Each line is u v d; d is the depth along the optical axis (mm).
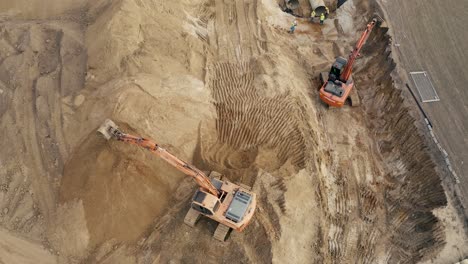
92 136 19156
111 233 18438
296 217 19000
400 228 19875
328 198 20609
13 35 23688
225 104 22703
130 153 18922
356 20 28328
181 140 20703
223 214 17578
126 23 21906
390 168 21797
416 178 20609
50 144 19984
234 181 19906
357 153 22359
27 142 20188
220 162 20906
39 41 22953
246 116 22281
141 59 21547
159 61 22094
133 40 21812
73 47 22438
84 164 18859
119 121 19219
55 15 27531
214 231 18406
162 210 19344
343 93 23078
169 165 19938
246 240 18141
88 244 18188
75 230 18250
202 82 23031
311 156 20953
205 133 21594
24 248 18250
